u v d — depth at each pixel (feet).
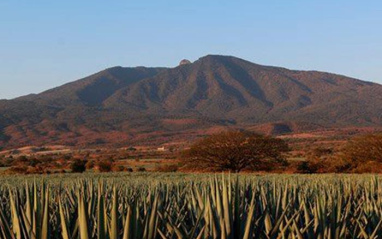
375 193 40.96
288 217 26.45
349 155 202.28
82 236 16.11
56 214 21.93
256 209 24.71
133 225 16.85
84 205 16.16
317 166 212.23
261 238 22.80
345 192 36.22
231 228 19.92
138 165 292.40
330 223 23.82
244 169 235.61
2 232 18.25
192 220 22.88
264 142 230.48
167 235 20.07
